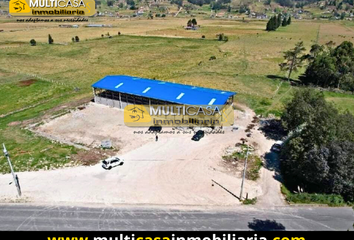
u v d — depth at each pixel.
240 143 47.56
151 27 198.38
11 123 55.69
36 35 164.25
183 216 32.28
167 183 38.00
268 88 74.94
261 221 31.47
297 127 42.19
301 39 152.88
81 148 46.22
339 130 36.28
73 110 60.69
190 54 117.88
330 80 76.19
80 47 132.62
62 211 33.19
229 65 99.50
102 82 63.06
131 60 107.81
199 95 54.97
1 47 131.12
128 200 34.94
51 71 92.94
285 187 37.53
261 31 186.00
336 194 35.12
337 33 177.62
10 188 37.06
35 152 45.06
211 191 36.47
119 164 41.66
